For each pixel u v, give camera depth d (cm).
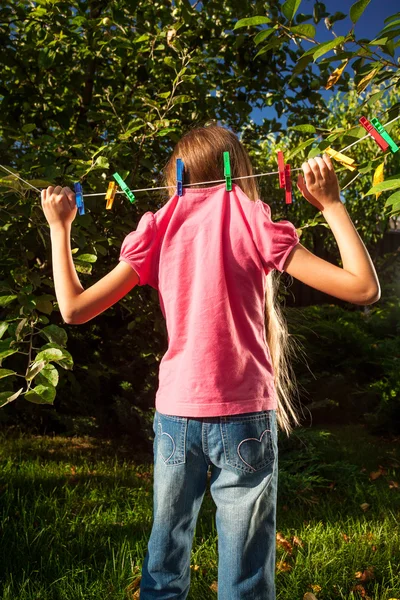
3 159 300
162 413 144
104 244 323
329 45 177
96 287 149
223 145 163
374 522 294
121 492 334
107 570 227
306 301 1020
